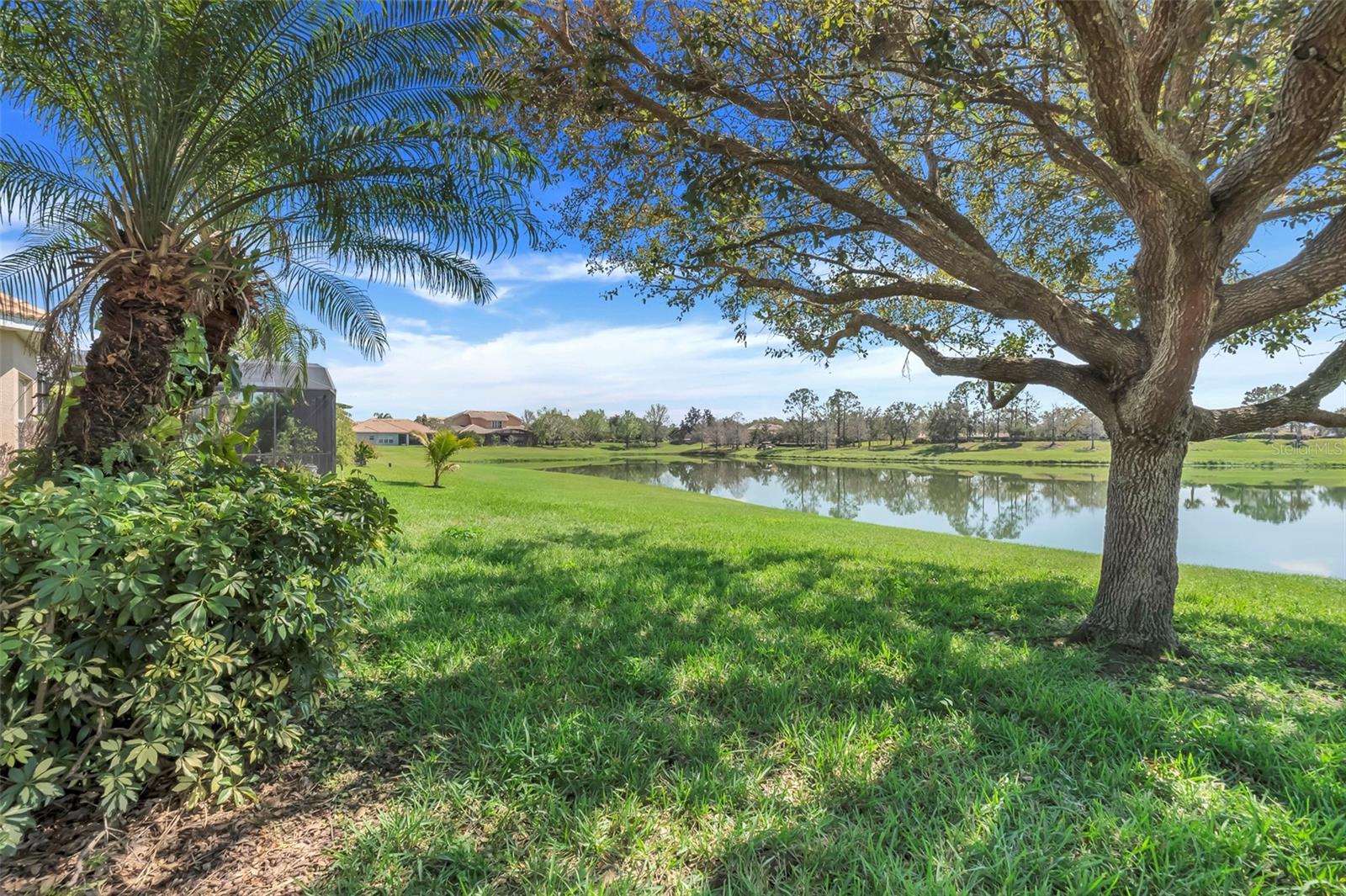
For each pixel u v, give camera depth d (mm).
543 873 1936
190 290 3424
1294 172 3281
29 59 3480
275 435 14242
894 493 31969
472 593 5363
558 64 5734
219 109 3875
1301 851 2020
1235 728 2895
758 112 5371
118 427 3141
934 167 6094
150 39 3100
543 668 3596
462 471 32344
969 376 5453
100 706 2031
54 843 2043
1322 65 2789
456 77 4438
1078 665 4000
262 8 3539
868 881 1889
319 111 4098
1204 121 4426
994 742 2828
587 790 2377
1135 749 2730
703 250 6258
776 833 2105
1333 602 6891
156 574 2023
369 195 4395
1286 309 4320
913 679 3545
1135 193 4480
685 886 1886
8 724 1841
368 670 3590
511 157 4766
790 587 6098
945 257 4949
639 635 4312
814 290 6629
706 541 9539
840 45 4898
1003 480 40688
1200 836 2070
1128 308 6266
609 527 10930
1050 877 1905
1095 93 3047
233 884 1888
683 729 2846
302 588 2352
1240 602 6512
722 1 5000
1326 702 3527
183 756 2158
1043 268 7266
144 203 3475
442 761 2594
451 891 1859
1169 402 4211
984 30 5004
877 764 2594
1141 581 4461
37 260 4477
